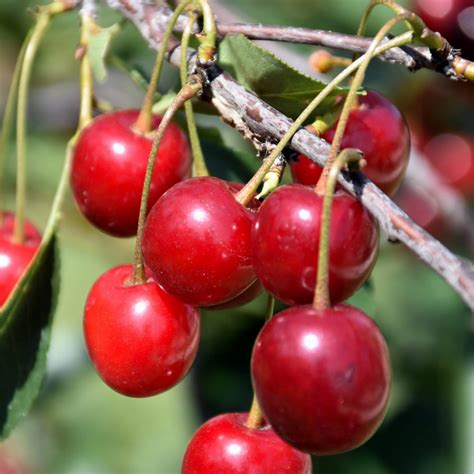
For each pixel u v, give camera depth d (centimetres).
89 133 35
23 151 37
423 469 50
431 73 51
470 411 46
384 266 51
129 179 35
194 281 31
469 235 50
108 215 35
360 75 31
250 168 39
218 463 32
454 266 29
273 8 51
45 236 36
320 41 34
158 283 32
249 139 33
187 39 34
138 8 37
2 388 36
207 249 31
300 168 33
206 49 33
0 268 37
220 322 47
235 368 49
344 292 30
